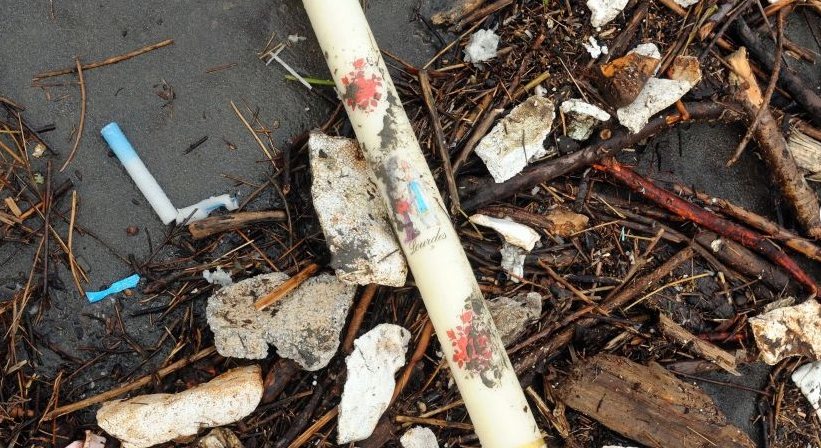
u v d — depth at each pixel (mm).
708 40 544
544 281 532
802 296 552
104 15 525
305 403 514
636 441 520
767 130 535
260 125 532
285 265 522
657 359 538
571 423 530
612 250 538
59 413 504
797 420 556
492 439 469
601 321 532
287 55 535
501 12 538
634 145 544
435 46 542
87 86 523
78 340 518
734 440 515
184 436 493
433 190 479
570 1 533
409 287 522
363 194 496
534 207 534
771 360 525
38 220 518
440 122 528
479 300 475
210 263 521
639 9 535
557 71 530
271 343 496
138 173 514
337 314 500
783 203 561
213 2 531
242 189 530
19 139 518
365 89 479
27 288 511
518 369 518
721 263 547
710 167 556
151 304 521
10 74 520
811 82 565
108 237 521
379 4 539
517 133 512
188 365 515
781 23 531
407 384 520
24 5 521
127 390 509
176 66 529
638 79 507
